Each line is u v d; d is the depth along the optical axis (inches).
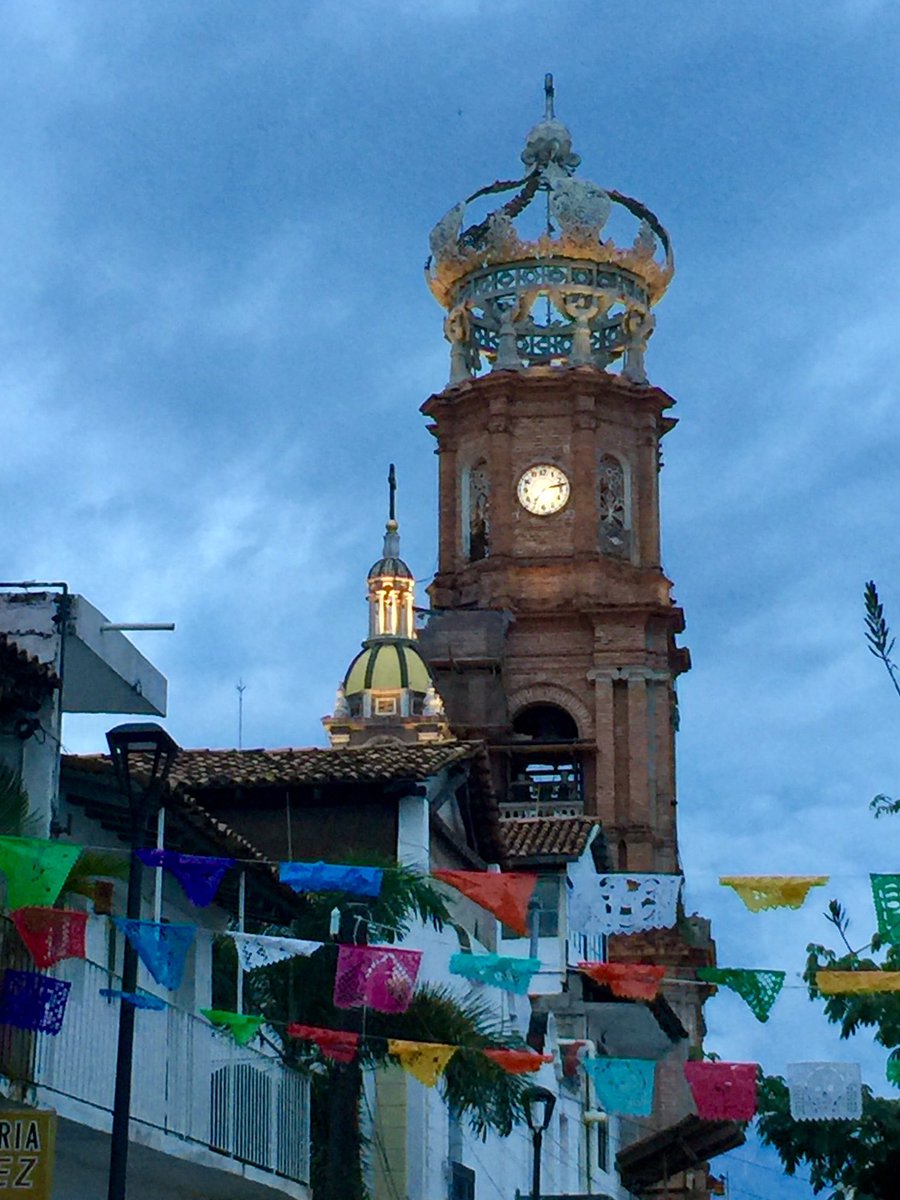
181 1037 1285.7
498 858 2085.4
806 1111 1190.3
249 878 1418.6
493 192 4097.0
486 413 3961.6
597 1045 2314.2
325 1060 1491.1
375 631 3737.7
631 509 3959.2
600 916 1150.3
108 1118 1175.0
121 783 1075.9
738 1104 1197.1
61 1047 1139.3
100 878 1274.6
